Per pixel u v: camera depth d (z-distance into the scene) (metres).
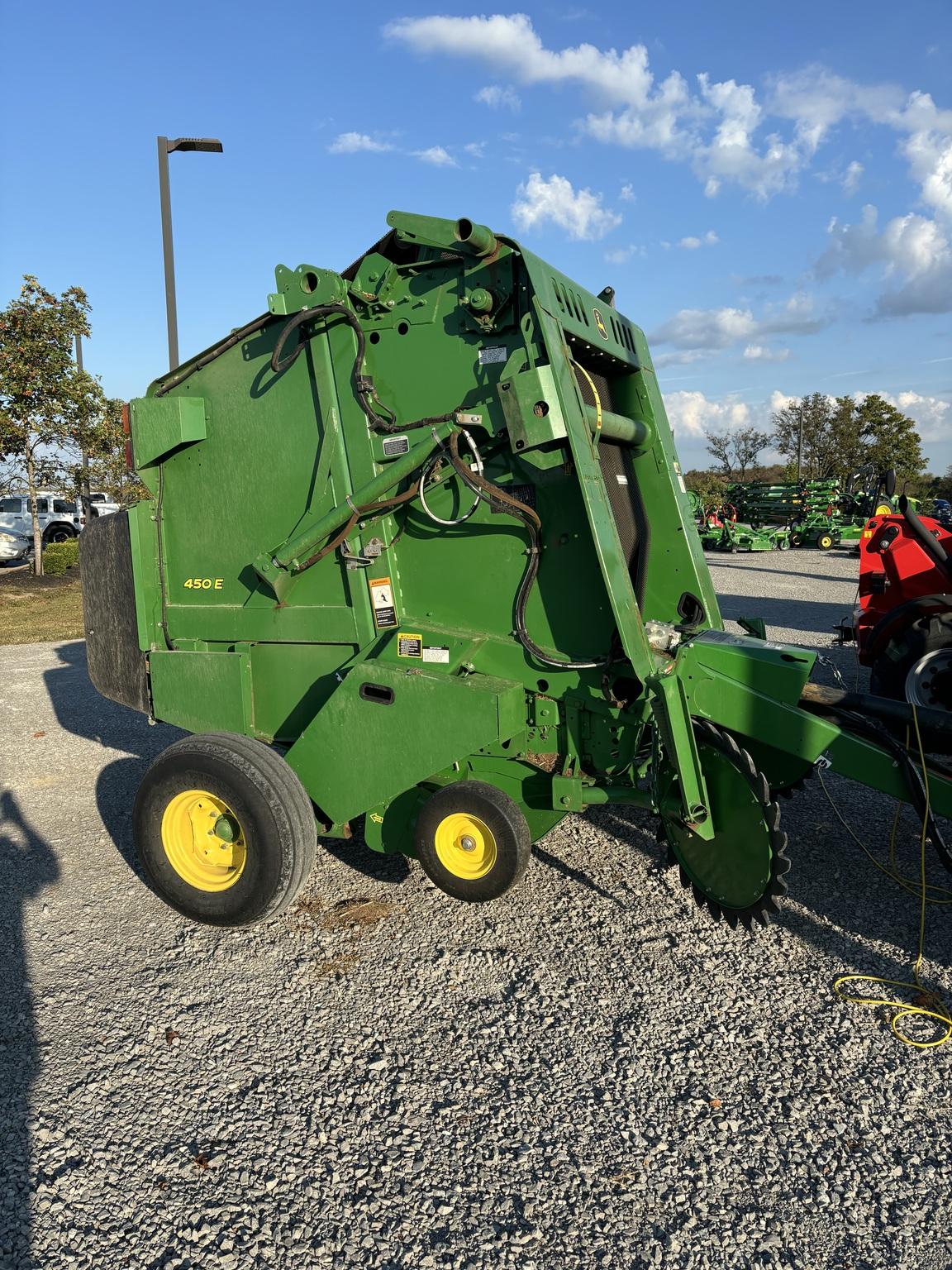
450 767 4.20
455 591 4.04
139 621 4.81
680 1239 2.37
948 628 6.38
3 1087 3.03
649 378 4.73
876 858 4.75
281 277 4.05
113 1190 2.57
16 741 7.83
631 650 3.49
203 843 4.06
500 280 3.65
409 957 3.84
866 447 59.03
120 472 22.58
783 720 3.58
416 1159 2.67
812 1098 2.91
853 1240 2.36
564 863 4.71
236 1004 3.53
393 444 3.95
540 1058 3.14
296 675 4.42
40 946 4.03
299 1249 2.36
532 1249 2.35
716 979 3.61
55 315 18.77
